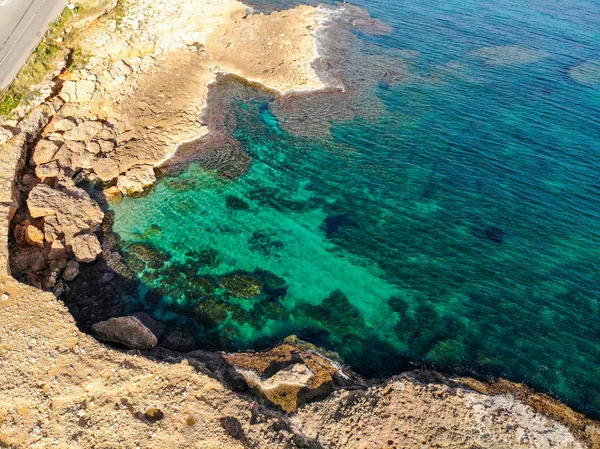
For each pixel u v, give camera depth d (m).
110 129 36.03
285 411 21.61
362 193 35.78
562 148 39.91
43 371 20.64
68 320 22.80
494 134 41.44
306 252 31.20
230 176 36.03
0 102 32.72
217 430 19.42
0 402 19.50
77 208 30.02
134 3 46.25
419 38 56.97
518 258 31.06
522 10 66.56
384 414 21.11
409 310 27.91
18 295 23.52
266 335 26.11
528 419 21.75
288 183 36.16
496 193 35.78
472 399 22.14
